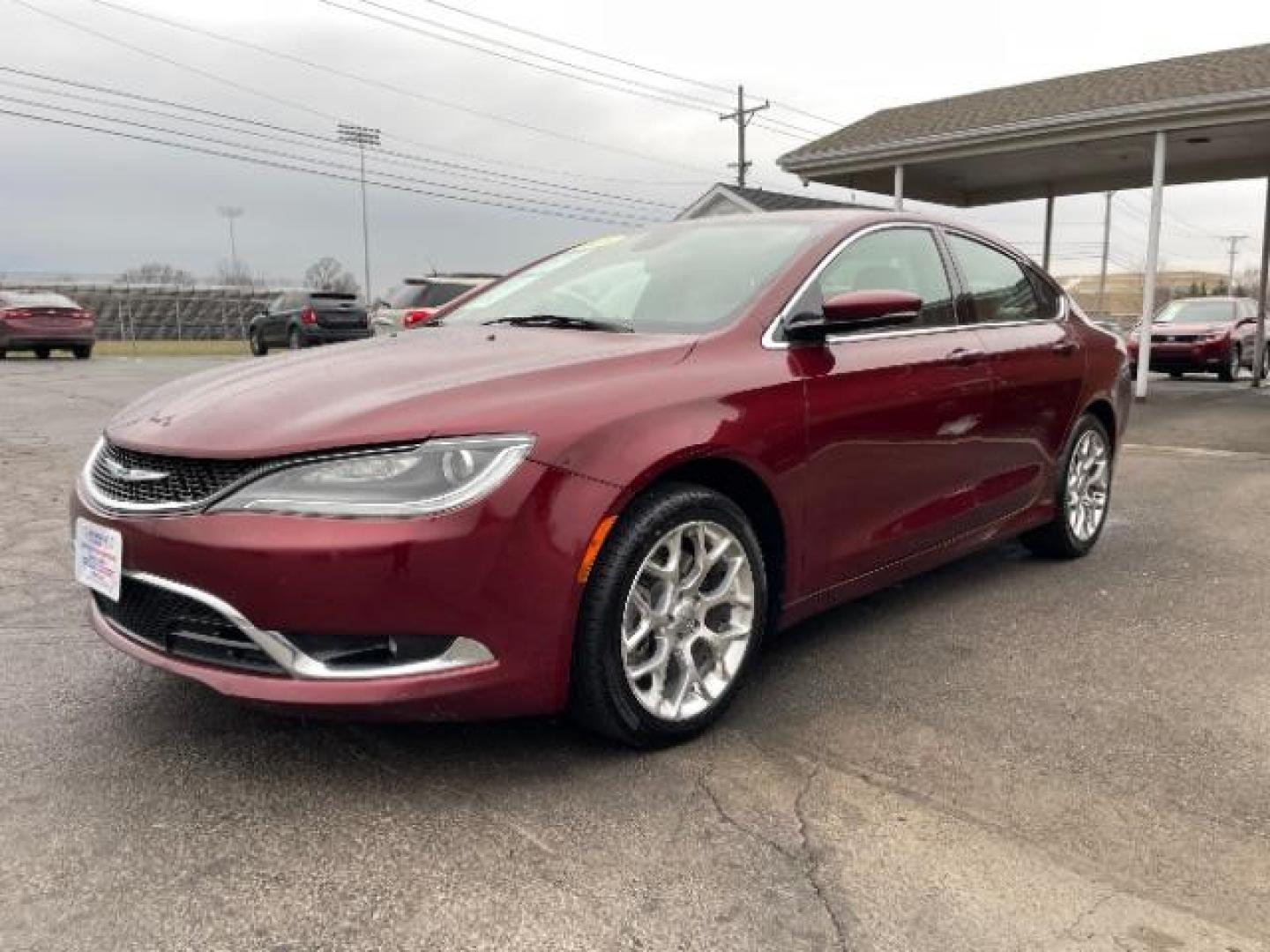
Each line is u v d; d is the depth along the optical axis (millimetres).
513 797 2572
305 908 2117
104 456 2869
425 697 2414
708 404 2881
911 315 3213
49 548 4965
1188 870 2283
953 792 2621
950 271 4090
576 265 4109
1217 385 16531
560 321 3436
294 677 2412
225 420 2613
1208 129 11875
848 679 3393
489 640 2467
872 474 3436
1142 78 13797
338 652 2416
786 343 3227
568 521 2525
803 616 3316
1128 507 6242
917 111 16375
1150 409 12047
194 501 2484
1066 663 3537
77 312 21156
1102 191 17750
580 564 2551
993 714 3111
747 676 3365
